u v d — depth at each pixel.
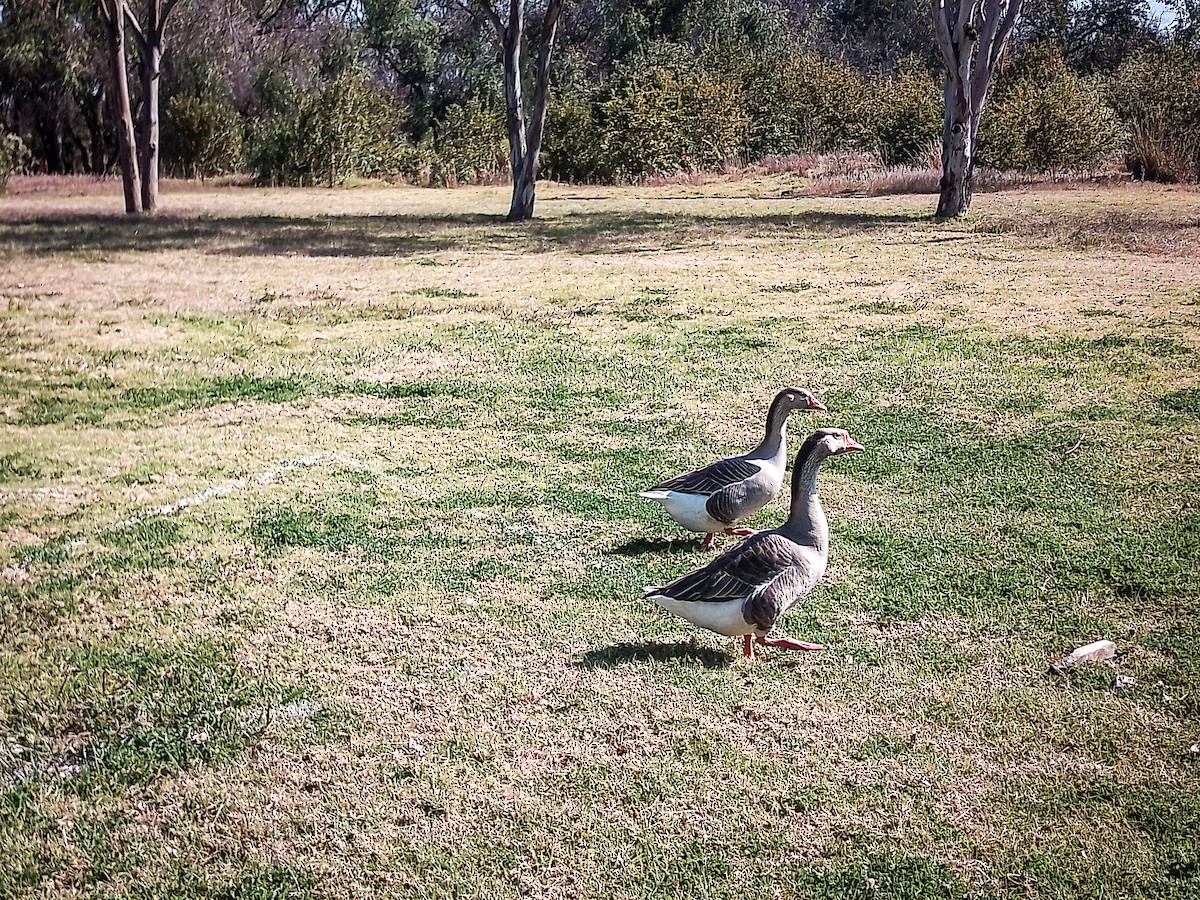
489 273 12.47
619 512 5.38
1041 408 6.80
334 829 3.20
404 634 4.22
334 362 8.28
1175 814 3.16
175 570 4.80
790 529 4.05
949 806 3.23
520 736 3.58
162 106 31.12
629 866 3.03
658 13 38.12
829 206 20.67
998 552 4.84
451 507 5.47
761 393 7.29
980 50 16.89
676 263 13.04
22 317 9.79
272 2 34.81
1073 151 25.61
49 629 4.33
